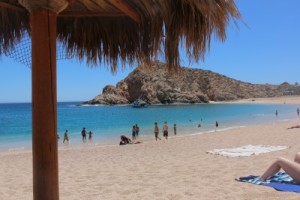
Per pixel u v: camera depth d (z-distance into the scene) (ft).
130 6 10.33
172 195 25.63
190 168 37.06
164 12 9.84
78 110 369.91
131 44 12.07
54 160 8.55
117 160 46.68
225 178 30.55
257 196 23.43
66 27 12.44
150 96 491.31
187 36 9.75
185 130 129.49
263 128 100.68
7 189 30.55
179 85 531.50
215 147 57.67
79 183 31.89
